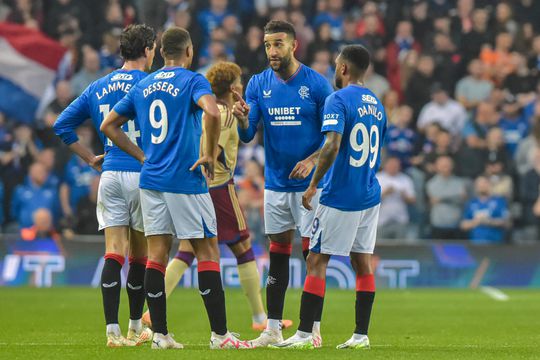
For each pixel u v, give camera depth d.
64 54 77.56
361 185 30.64
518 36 82.38
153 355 27.77
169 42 30.02
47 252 65.75
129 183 31.45
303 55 78.81
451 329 41.25
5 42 76.56
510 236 71.12
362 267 31.55
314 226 30.92
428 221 71.50
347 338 36.84
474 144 73.50
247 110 32.91
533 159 74.25
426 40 82.31
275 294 33.84
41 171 69.62
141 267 32.62
